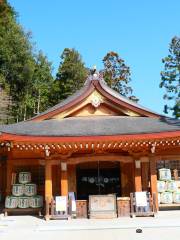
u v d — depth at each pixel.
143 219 17.59
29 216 19.94
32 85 54.66
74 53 60.41
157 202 19.84
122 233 14.85
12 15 59.06
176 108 50.88
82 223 16.89
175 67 52.19
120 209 18.56
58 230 15.62
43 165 21.56
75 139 18.33
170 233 14.59
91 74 22.89
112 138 18.36
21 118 52.50
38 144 18.69
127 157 20.47
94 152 20.47
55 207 18.44
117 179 23.39
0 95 46.75
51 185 19.72
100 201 18.59
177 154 21.52
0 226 16.61
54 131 19.75
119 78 59.94
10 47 50.34
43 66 60.16
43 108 57.69
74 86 57.78
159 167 23.16
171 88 52.16
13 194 20.61
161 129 19.30
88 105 22.59
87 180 23.44
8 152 21.44
